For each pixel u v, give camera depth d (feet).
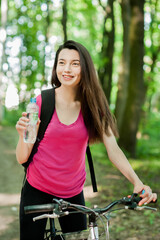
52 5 57.31
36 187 7.65
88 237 6.46
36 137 7.51
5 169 28.43
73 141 7.54
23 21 68.44
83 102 7.87
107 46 45.55
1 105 70.03
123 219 16.14
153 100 102.47
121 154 7.81
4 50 70.69
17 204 19.03
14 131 54.54
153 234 14.17
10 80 79.05
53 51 64.03
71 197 7.93
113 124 8.09
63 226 8.18
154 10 54.34
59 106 7.72
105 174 27.25
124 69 38.17
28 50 75.66
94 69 7.95
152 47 57.31
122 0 36.63
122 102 39.04
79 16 62.54
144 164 34.81
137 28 37.86
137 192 7.06
